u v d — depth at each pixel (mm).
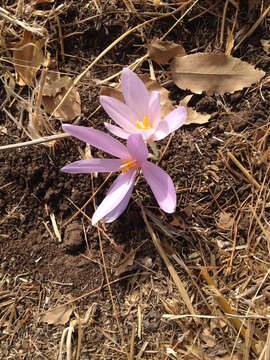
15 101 307
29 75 302
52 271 285
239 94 290
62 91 298
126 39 306
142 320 273
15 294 283
